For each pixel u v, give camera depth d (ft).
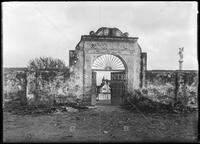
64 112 39.65
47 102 40.29
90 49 41.88
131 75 42.32
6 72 39.86
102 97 47.78
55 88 40.75
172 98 41.57
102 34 41.98
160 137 33.73
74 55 41.55
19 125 35.63
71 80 41.24
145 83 42.11
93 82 42.78
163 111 40.68
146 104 41.09
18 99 39.88
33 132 34.01
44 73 40.65
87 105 41.34
